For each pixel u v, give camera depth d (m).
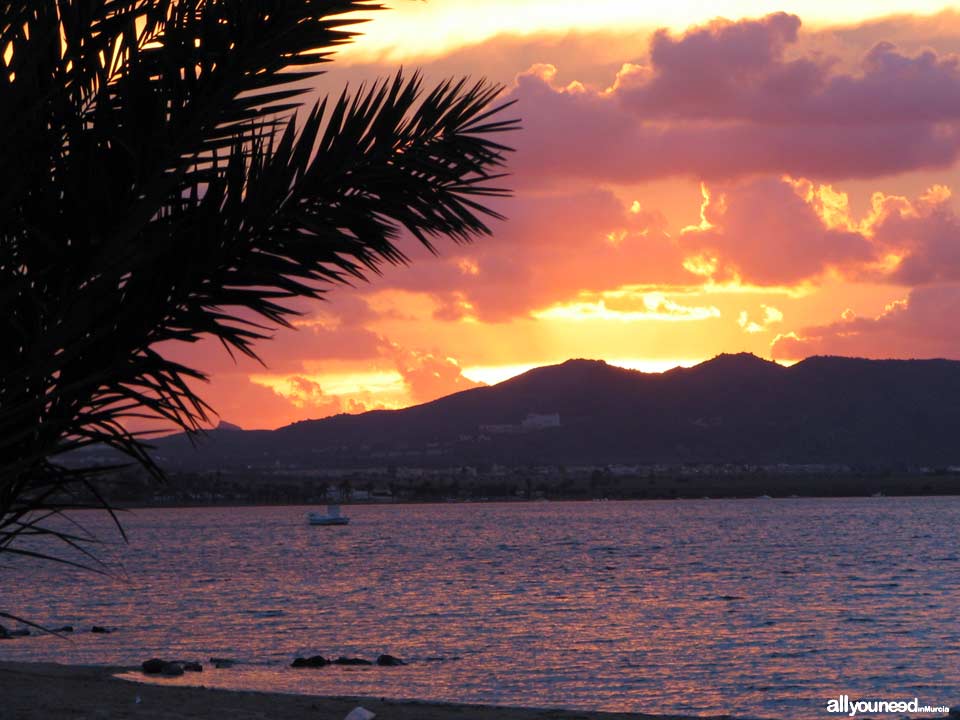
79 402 8.65
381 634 57.97
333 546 197.00
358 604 77.50
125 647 50.09
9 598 81.50
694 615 69.44
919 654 50.78
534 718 21.95
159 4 9.21
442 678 41.31
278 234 8.99
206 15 8.72
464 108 9.50
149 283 8.70
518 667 45.41
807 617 67.88
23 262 8.48
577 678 42.94
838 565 122.62
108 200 8.38
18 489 8.68
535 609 73.75
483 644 53.78
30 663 34.50
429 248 9.41
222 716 20.11
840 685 42.09
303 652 49.38
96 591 89.25
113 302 8.66
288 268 8.90
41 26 8.45
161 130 8.48
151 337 8.73
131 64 8.73
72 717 18.22
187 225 8.81
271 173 8.93
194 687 26.34
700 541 192.75
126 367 8.52
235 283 8.84
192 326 8.73
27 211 8.62
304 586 96.25
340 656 47.25
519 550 169.88
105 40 8.84
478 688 39.53
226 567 130.38
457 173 9.33
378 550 177.12
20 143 8.24
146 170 8.50
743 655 50.25
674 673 44.66
